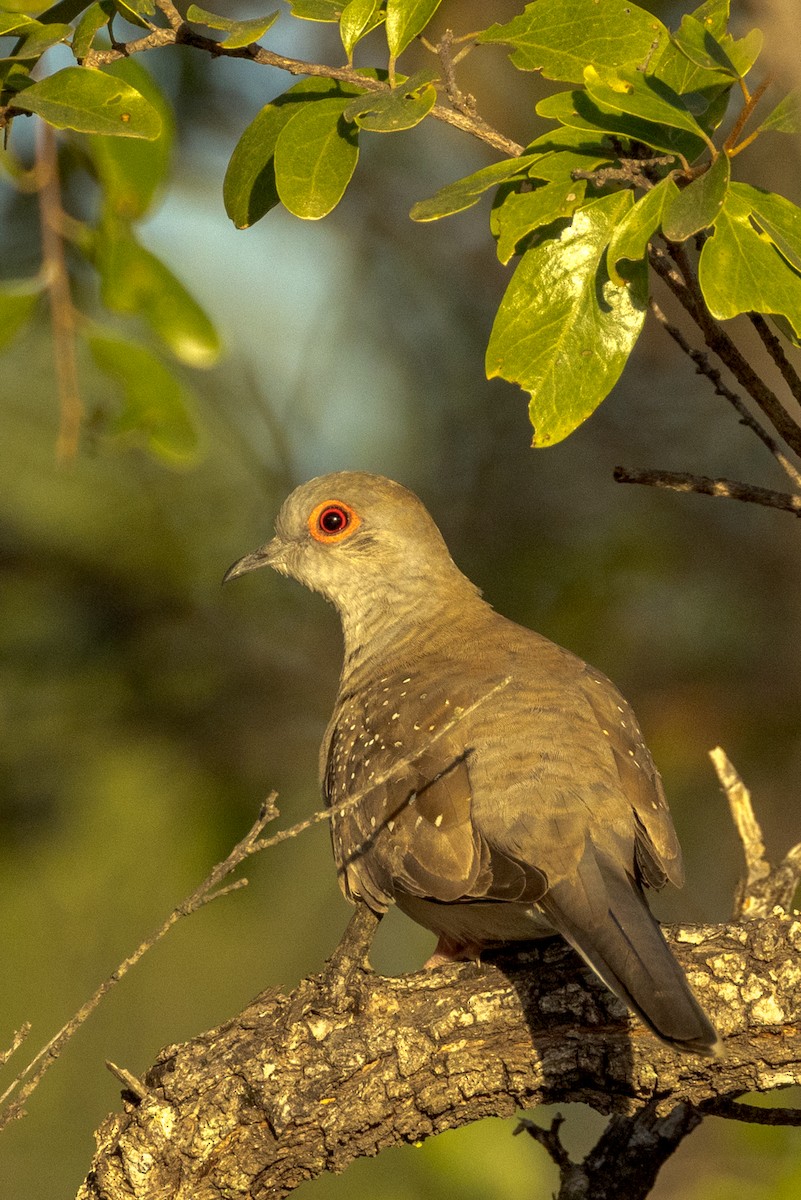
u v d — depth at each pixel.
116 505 15.80
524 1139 12.63
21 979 14.28
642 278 7.25
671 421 17.22
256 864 14.70
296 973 14.62
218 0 16.59
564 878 8.09
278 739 15.40
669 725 15.38
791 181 13.70
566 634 15.73
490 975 8.12
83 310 13.02
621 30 7.68
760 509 16.55
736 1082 7.84
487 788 8.53
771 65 6.79
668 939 8.06
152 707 15.36
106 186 11.13
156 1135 7.64
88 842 14.68
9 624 15.36
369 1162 13.03
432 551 11.06
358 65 16.88
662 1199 12.38
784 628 15.94
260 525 16.11
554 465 16.94
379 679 10.16
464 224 17.86
